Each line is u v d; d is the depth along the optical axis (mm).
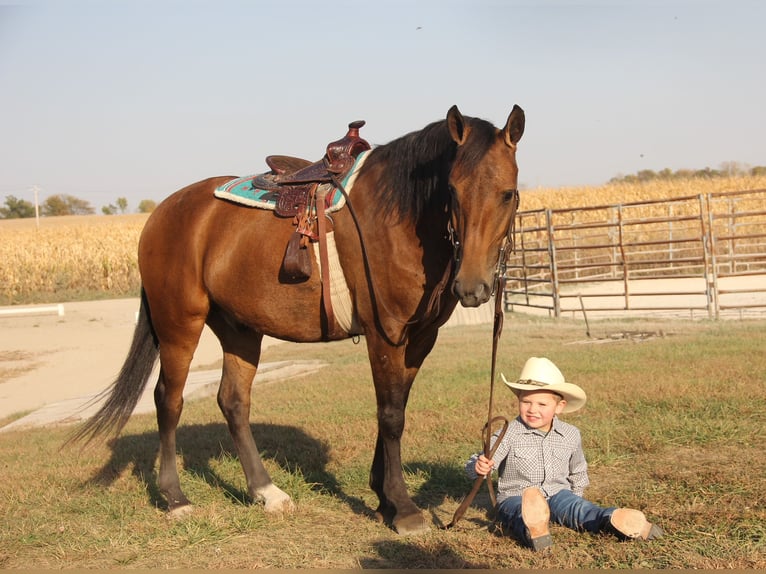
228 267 4809
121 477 5793
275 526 4492
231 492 5254
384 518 4383
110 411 5383
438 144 4129
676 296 18656
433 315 4230
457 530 4207
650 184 40781
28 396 12031
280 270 4578
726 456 5121
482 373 9242
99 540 4410
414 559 3809
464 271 3693
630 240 25547
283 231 4590
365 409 7691
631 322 14031
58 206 120438
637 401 6785
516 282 20734
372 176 4383
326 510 4742
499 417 3945
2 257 28484
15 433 8727
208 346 16672
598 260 23422
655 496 4441
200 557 4059
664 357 9234
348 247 4375
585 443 5609
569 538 3871
